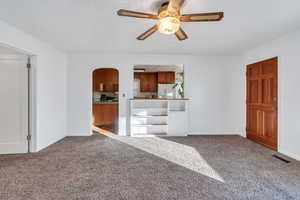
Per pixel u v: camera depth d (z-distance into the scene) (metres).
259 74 3.93
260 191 2.01
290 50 3.06
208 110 4.85
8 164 2.73
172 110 4.95
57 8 2.18
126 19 2.52
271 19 2.50
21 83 3.27
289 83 3.10
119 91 4.72
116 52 4.52
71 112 4.61
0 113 3.24
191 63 4.80
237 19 2.50
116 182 2.20
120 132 4.73
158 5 2.11
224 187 2.09
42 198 1.87
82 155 3.15
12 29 2.71
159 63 4.75
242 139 4.30
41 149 3.47
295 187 2.10
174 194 1.95
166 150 3.45
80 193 1.96
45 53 3.62
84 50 4.28
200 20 1.99
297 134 2.95
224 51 4.39
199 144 3.86
